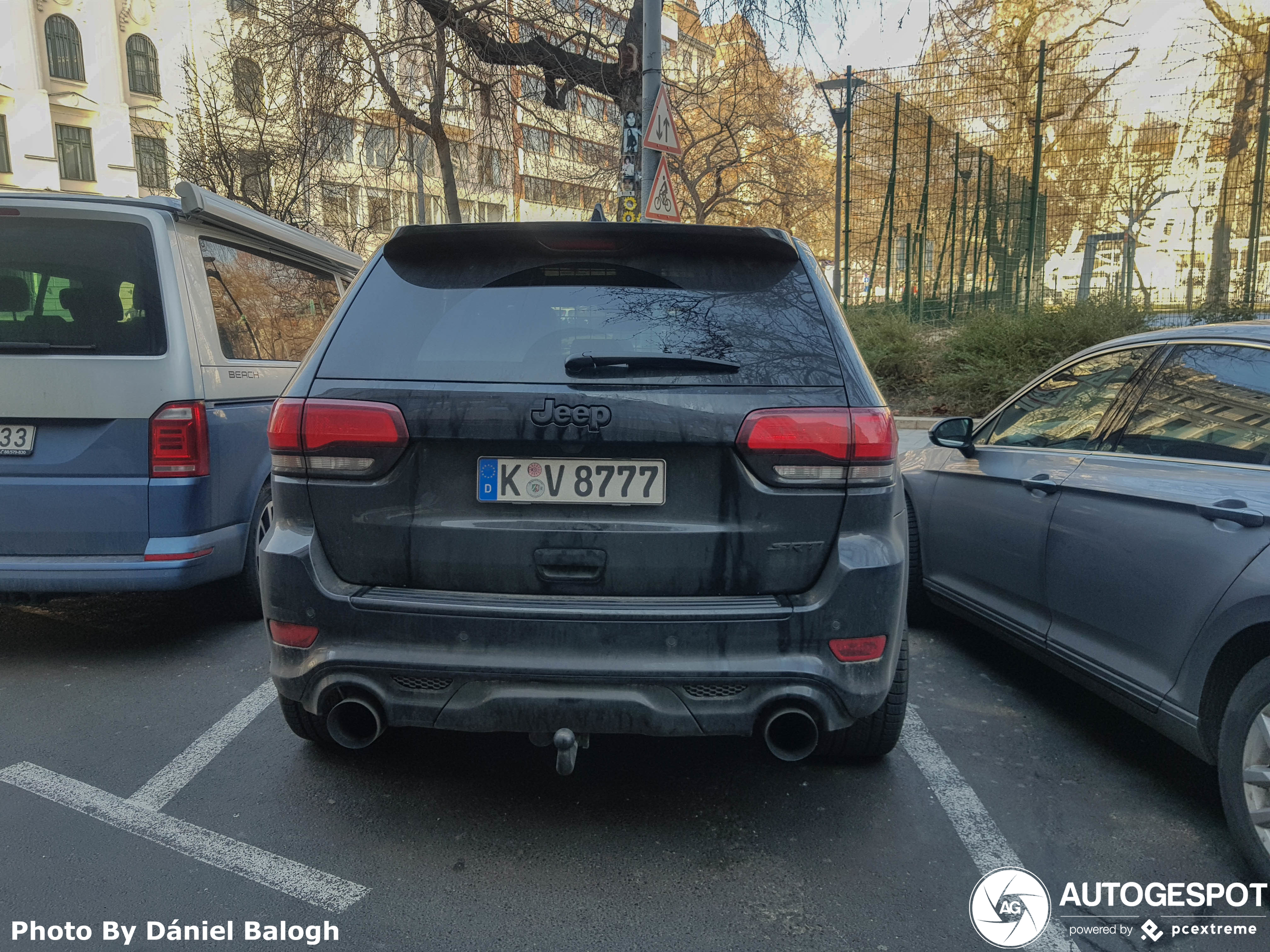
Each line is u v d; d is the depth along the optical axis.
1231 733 2.40
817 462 2.31
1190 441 2.88
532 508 2.34
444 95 15.12
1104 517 3.05
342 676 2.35
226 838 2.54
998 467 3.81
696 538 2.31
